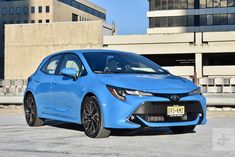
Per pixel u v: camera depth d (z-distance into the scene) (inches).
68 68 275.9
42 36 2468.0
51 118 300.2
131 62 285.9
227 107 540.1
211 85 591.8
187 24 3267.7
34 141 249.1
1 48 4306.1
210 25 3235.7
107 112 241.4
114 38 2257.6
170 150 214.2
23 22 4247.0
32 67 2480.3
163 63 2532.0
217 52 2108.8
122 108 236.1
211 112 494.9
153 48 2192.4
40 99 313.6
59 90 288.4
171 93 240.8
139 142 239.5
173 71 2210.9
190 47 2143.2
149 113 235.6
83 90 261.1
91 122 255.1
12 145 236.2
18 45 2504.9
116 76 256.8
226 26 3206.2
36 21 4190.5
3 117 415.8
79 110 265.7
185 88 248.8
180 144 231.8
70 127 317.7
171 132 281.9
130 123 235.3
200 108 250.8
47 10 4173.2
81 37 2397.9
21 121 373.1
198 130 291.9
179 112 241.4
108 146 227.5
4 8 4313.5
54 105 295.7
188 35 2146.9
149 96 237.3
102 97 244.4
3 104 613.9
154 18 3324.3
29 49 2488.9
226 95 541.3
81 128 309.9
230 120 369.1
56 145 234.1
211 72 2178.9
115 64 278.1
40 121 322.7
